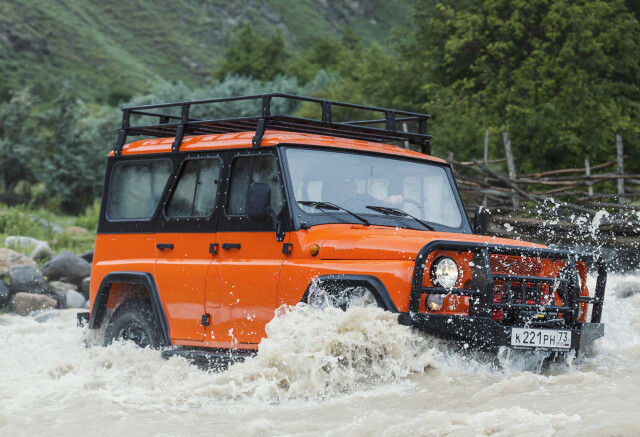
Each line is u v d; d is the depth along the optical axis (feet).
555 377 18.45
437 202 23.00
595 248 45.91
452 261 18.83
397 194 22.34
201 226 22.88
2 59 424.05
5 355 25.86
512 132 88.02
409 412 16.56
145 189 25.04
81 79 436.35
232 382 19.34
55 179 130.82
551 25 94.27
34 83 392.88
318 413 17.15
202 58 552.82
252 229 21.45
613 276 39.68
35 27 484.74
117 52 502.38
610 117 86.58
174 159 24.22
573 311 19.93
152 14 594.65
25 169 134.00
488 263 18.57
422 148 25.70
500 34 97.60
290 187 20.81
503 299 19.83
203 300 22.31
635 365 20.59
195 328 22.52
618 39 92.53
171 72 517.55
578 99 87.66
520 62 97.35
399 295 18.60
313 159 21.47
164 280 23.45
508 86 95.25
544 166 88.74
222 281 21.83
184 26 602.03
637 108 92.27
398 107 127.24
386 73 138.31
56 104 141.59
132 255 24.93
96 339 25.98
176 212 23.82
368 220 21.18
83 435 16.72
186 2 640.17
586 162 54.90
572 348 19.80
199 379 20.85
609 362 20.92
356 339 18.57
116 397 19.95
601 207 50.62
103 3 590.55
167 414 18.13
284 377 19.11
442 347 19.03
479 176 58.44
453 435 14.43
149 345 24.09
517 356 19.62
